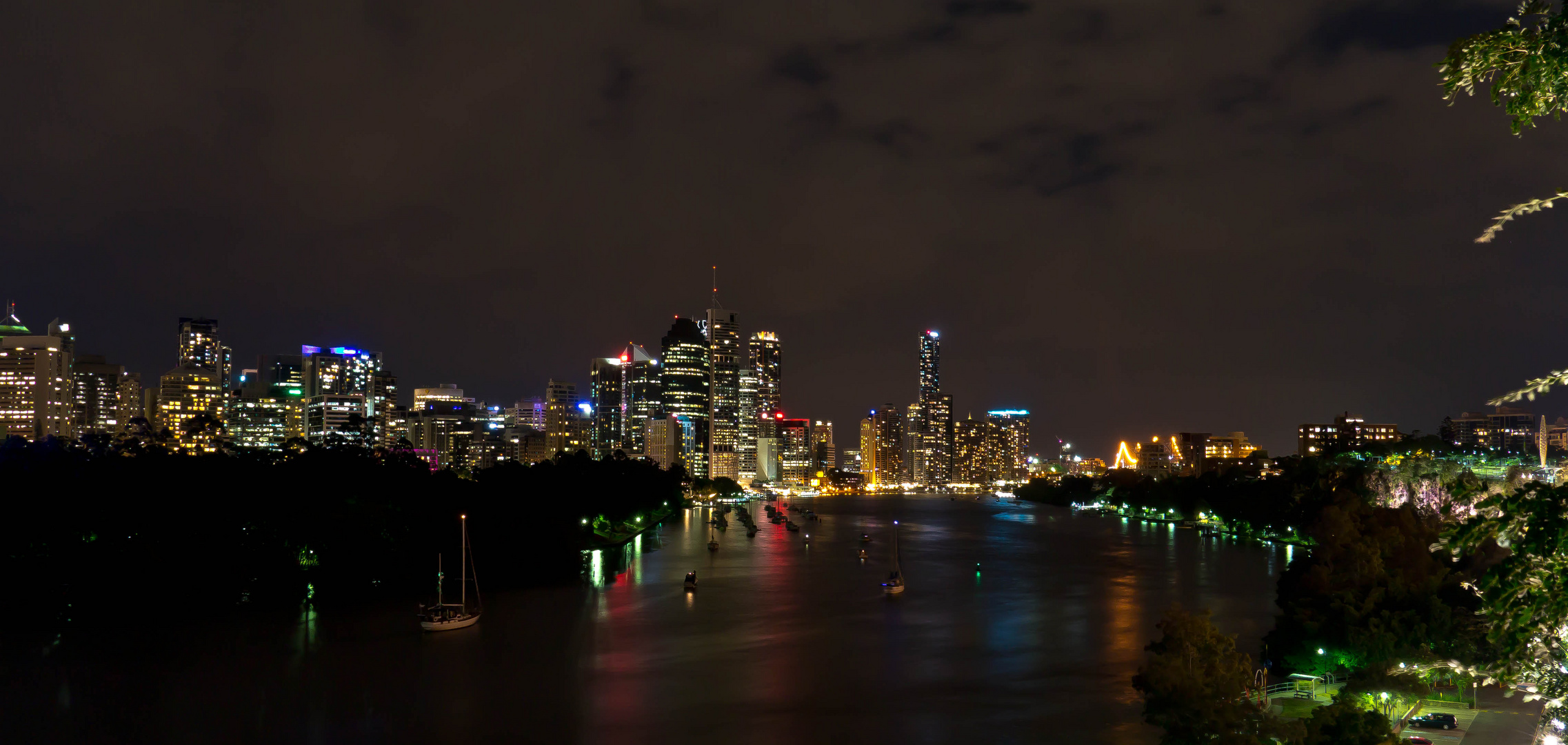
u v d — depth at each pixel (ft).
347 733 366.02
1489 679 71.92
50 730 371.15
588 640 531.50
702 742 353.51
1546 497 60.34
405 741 357.20
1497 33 59.98
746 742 353.72
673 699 410.31
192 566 604.08
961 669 460.55
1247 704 266.16
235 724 377.09
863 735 358.23
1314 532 505.66
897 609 643.86
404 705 401.49
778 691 422.82
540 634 547.90
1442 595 384.88
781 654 497.46
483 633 547.90
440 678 444.14
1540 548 59.88
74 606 580.71
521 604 651.25
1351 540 466.29
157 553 600.39
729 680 441.68
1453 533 64.39
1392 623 349.61
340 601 643.86
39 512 583.17
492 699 410.11
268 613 600.39
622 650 506.89
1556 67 57.62
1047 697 406.21
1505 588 60.90
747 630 564.30
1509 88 59.77
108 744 355.56
